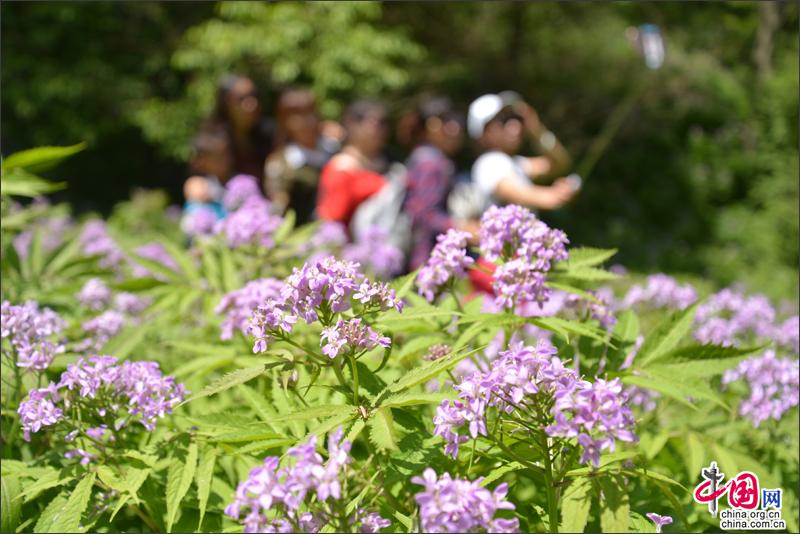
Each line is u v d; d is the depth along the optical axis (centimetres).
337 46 1639
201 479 245
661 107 1855
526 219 281
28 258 419
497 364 212
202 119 1689
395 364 288
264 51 1631
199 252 441
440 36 1906
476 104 770
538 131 798
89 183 1872
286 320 226
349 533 200
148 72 1786
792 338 384
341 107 1727
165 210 1336
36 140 1756
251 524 191
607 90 1877
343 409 218
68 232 664
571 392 197
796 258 1434
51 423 252
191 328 403
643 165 1820
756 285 1232
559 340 305
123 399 266
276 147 888
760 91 1638
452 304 294
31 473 259
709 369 276
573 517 202
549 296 275
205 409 305
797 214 1469
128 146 1881
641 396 326
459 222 739
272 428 252
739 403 349
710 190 1750
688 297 415
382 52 1683
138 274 519
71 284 395
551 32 1931
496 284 276
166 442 262
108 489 257
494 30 1916
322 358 234
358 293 234
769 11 1574
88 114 1744
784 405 314
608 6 1936
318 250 521
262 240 401
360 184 758
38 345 285
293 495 190
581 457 195
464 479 199
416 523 203
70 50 1733
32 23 1700
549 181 1523
